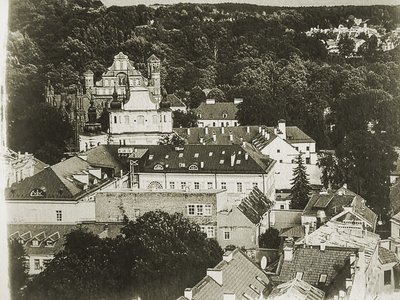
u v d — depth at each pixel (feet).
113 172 602.44
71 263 403.34
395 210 598.34
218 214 483.51
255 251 444.14
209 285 313.12
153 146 636.48
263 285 333.01
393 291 396.16
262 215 507.30
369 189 631.97
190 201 488.02
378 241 415.44
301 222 515.91
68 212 516.73
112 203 498.69
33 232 476.54
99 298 389.39
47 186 522.88
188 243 415.44
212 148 621.72
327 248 354.13
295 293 316.60
